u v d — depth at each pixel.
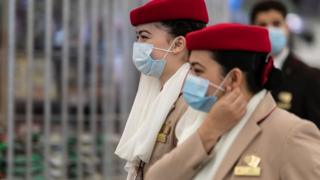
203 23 5.07
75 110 8.70
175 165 4.19
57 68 8.67
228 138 4.10
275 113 4.08
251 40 4.01
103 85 8.55
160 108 4.86
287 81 7.44
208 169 4.14
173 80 4.90
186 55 4.97
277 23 8.07
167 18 4.95
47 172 8.20
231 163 4.02
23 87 8.52
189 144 4.18
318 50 20.31
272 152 3.94
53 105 8.62
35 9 8.55
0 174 8.16
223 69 4.05
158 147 4.84
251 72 4.07
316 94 7.34
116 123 8.57
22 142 8.28
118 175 8.51
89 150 8.50
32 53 8.11
